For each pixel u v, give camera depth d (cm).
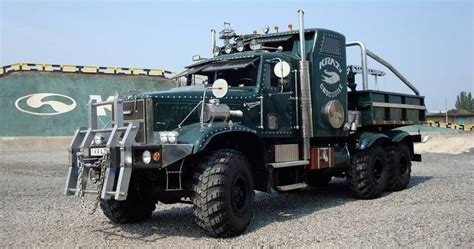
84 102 3578
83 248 557
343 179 1267
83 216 768
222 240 582
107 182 562
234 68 758
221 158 600
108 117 723
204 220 577
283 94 775
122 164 557
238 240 580
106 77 3988
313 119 815
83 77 3894
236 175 602
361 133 956
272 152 751
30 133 3089
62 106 3456
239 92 712
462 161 1800
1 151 2533
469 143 2444
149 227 679
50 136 3067
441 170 1447
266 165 692
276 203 881
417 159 1133
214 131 604
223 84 642
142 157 562
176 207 861
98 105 626
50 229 668
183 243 572
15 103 3362
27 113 3281
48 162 1877
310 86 820
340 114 862
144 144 566
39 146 2805
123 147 556
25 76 3678
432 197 894
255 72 748
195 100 666
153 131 626
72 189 609
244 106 708
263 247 542
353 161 909
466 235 576
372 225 643
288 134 781
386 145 1019
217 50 870
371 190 901
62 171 1552
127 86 3950
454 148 2395
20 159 2016
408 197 911
